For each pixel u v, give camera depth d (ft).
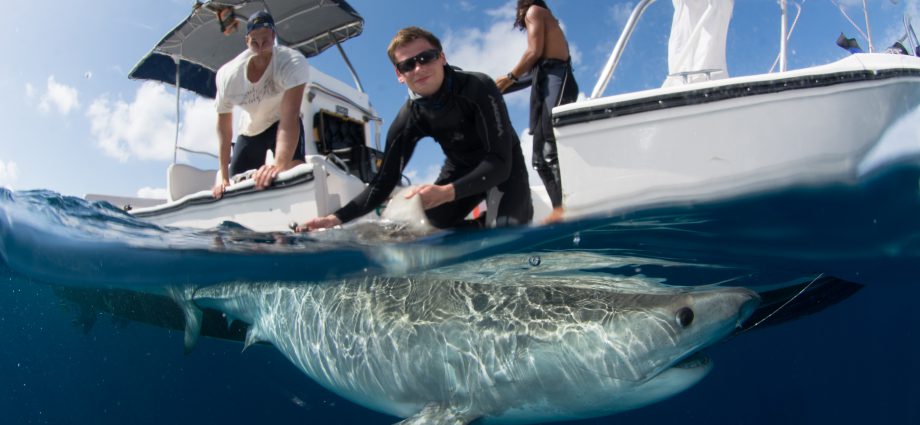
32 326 40.37
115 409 36.70
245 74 15.61
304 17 20.38
